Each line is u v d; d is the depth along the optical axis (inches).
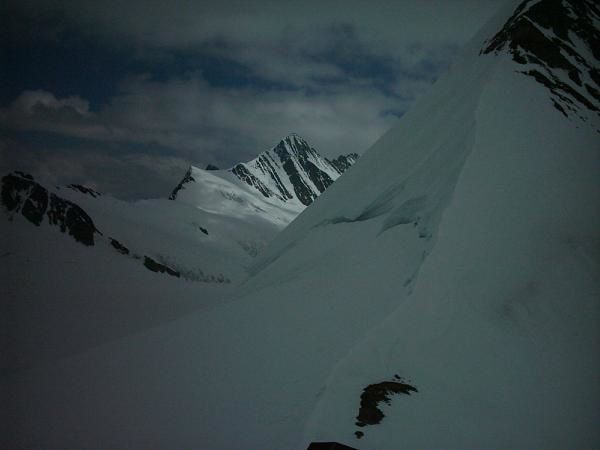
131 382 970.1
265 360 829.8
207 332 1120.8
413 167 1295.5
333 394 565.0
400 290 761.6
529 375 583.8
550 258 725.9
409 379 574.2
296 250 1594.5
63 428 835.4
